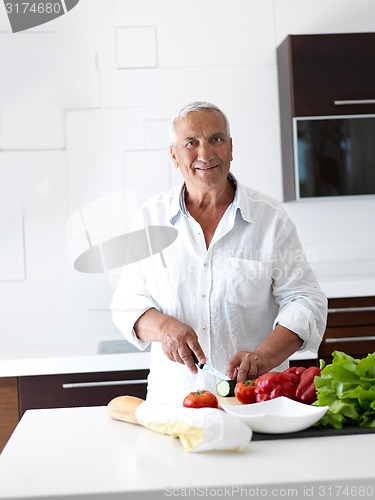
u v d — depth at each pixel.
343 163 3.95
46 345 3.68
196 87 4.14
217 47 4.14
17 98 3.98
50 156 4.00
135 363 3.19
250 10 4.15
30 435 1.78
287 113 4.03
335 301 3.56
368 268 4.23
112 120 4.05
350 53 3.95
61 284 3.97
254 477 1.39
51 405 3.19
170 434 1.67
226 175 2.44
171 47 4.12
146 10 4.09
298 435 1.67
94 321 3.96
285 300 2.45
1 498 1.34
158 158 4.09
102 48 4.05
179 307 2.49
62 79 4.01
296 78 3.93
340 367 1.77
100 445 1.67
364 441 1.63
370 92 3.97
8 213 3.96
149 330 2.33
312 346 2.35
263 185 4.18
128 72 4.07
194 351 2.21
